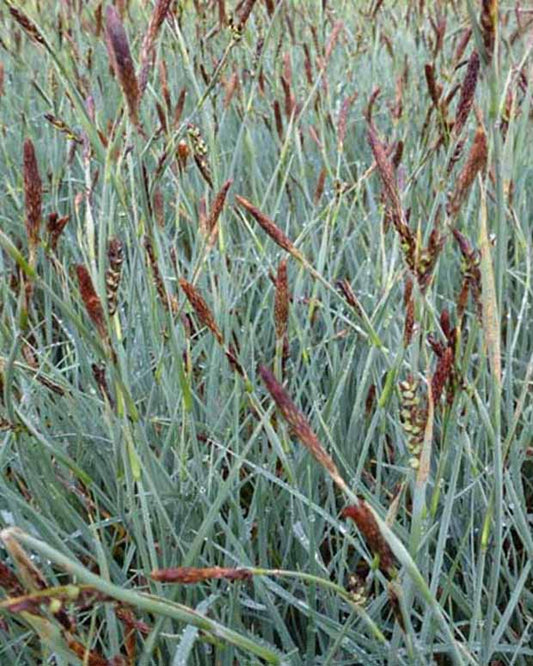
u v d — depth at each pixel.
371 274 0.47
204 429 0.40
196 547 0.30
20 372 0.37
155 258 0.33
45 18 0.69
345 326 0.47
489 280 0.26
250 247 0.52
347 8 0.84
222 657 0.33
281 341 0.32
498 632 0.31
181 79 0.65
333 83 0.69
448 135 0.38
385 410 0.35
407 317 0.30
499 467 0.29
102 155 0.31
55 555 0.22
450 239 0.47
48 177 0.62
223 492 0.30
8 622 0.32
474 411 0.39
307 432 0.23
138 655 0.34
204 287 0.46
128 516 0.35
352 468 0.39
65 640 0.23
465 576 0.36
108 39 0.27
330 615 0.35
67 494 0.38
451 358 0.25
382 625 0.35
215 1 0.59
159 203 0.39
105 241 0.30
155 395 0.42
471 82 0.31
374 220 0.51
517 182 0.53
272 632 0.36
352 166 0.68
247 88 0.65
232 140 0.67
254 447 0.40
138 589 0.31
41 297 0.54
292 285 0.51
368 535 0.23
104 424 0.39
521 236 0.40
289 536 0.36
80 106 0.31
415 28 0.76
